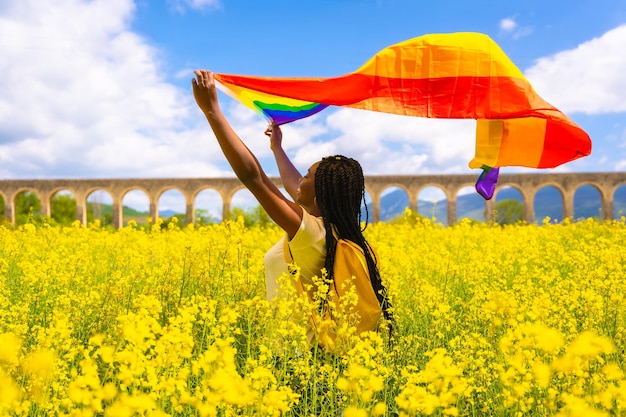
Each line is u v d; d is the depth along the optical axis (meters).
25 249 6.52
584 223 12.00
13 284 4.74
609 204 42.41
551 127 3.40
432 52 3.30
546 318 3.57
